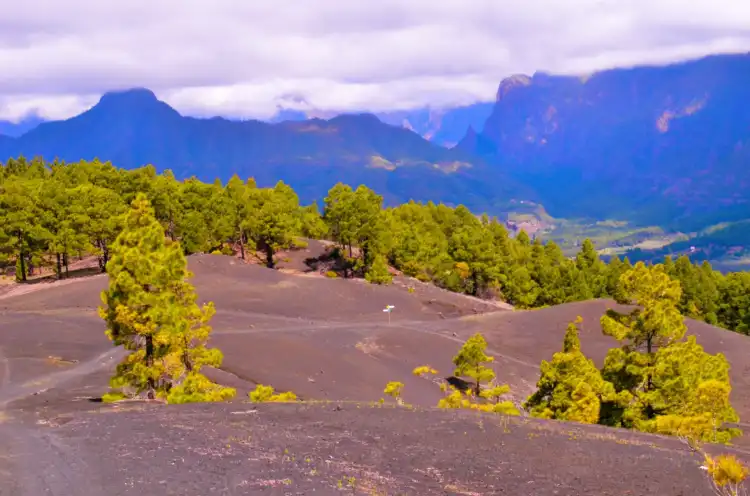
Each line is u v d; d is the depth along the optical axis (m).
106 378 35.72
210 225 95.12
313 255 103.19
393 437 18.39
